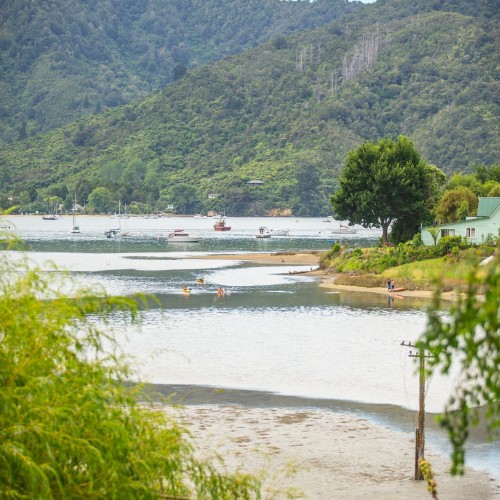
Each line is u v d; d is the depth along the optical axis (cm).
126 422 1822
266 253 18925
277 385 5294
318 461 3844
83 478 1672
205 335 7081
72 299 1991
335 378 5488
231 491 2105
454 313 1362
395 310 8812
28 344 1720
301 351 6400
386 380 5425
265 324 7800
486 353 1332
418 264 11838
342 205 15650
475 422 1430
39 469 1523
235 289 10981
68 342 1817
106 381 1912
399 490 3506
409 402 4891
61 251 19200
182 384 5266
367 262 12744
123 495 1688
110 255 17825
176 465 1897
